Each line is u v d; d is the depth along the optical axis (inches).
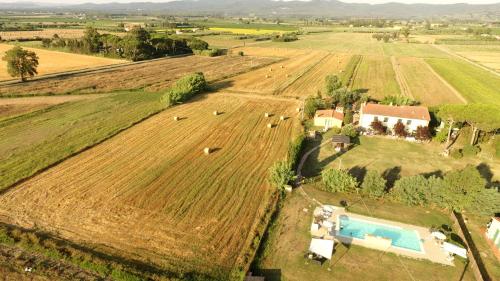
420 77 4170.8
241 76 4069.9
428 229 1369.3
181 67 4598.9
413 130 2300.7
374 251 1255.5
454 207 1470.2
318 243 1225.4
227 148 2054.6
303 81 3838.6
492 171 1856.5
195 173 1744.6
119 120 2448.3
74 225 1330.0
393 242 1299.2
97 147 2017.7
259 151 2028.8
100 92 3211.1
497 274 1170.6
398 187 1550.2
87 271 1110.4
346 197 1581.0
